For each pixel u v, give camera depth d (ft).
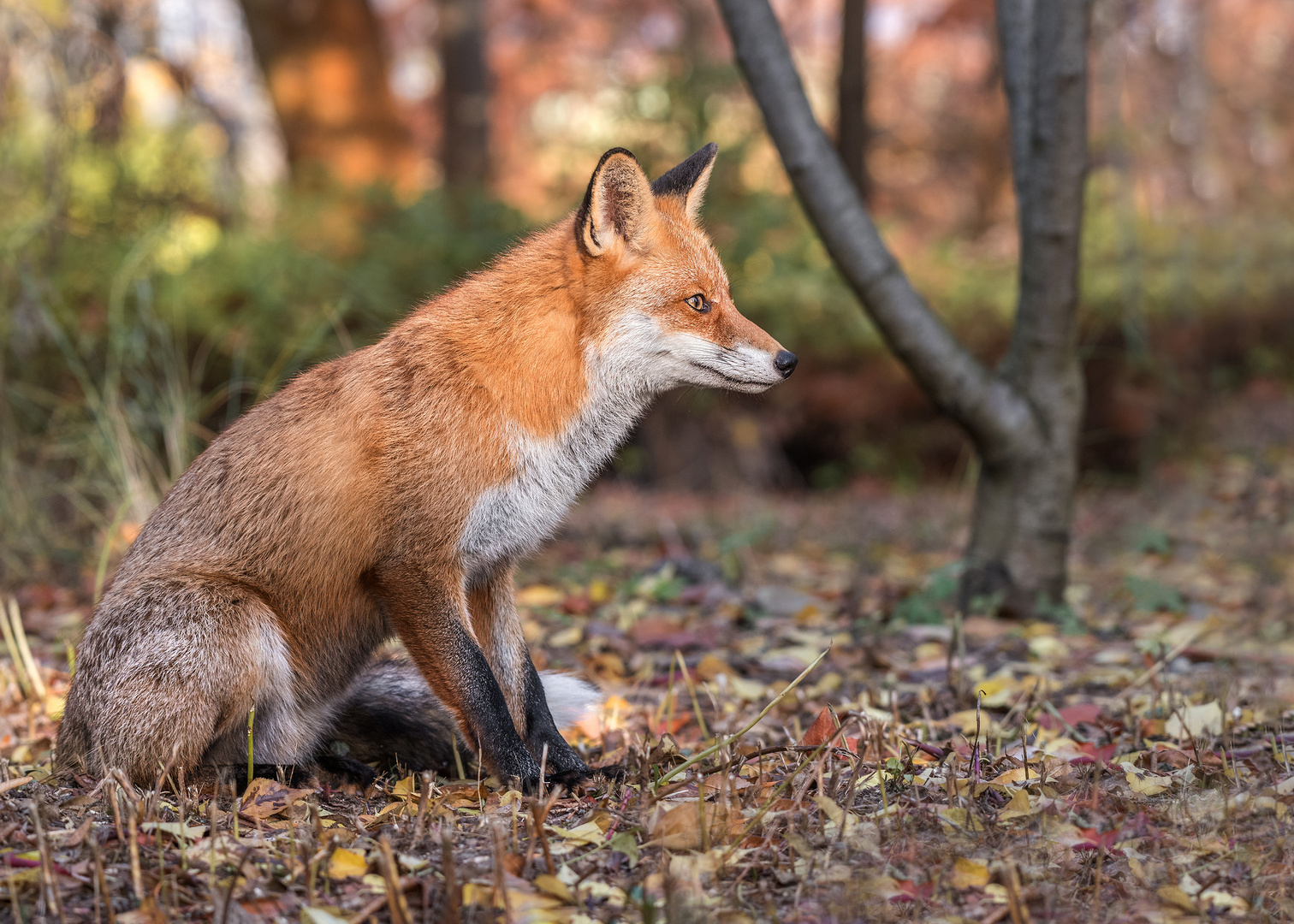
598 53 137.49
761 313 75.25
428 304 24.23
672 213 25.16
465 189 81.76
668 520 55.36
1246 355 88.12
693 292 24.20
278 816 20.08
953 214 143.13
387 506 22.12
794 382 75.82
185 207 65.41
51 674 29.55
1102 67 77.97
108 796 19.22
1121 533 50.88
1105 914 15.88
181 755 20.93
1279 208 113.29
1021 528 36.14
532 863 17.54
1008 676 28.84
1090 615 37.09
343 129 93.25
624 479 76.43
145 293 44.98
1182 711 24.99
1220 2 135.33
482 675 22.06
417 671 25.58
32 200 53.21
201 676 20.94
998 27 36.68
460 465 22.12
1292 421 72.59
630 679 31.12
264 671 21.77
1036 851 17.49
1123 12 92.94
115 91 50.55
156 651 20.97
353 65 93.56
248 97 109.50
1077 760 21.86
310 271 65.87
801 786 19.79
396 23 142.00
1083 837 17.81
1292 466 61.26
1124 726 24.95
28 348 44.75
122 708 20.95
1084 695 28.19
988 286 79.92
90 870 16.66
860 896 16.06
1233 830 17.99
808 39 140.26
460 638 22.13
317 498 22.20
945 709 27.30
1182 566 44.21
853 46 77.15
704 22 107.14
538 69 137.08
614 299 23.61
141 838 17.98
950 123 142.00
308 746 23.63
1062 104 33.37
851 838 17.71
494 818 19.48
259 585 22.41
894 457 76.33
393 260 71.72
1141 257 82.28
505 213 76.84
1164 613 36.86
